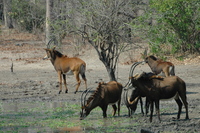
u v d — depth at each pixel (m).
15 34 161.62
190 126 37.47
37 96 59.19
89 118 43.28
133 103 42.81
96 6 58.66
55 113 46.44
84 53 104.62
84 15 59.22
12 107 51.16
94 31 59.50
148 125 38.50
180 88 39.59
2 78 78.19
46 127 39.16
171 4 84.12
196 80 69.25
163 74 55.66
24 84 70.81
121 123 40.16
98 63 94.88
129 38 61.09
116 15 57.75
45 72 85.25
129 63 90.06
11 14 165.62
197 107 47.56
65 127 38.97
